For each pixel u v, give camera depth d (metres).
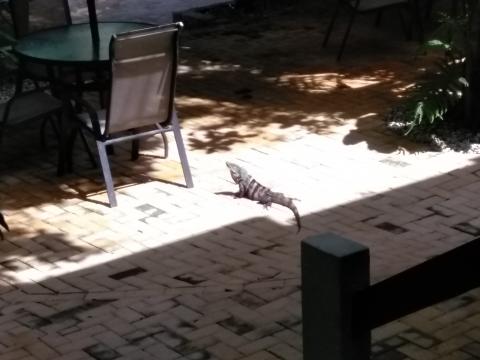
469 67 11.24
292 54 13.52
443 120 11.48
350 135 11.41
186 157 10.56
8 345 8.77
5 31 12.23
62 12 11.77
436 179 10.61
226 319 8.93
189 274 9.45
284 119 11.83
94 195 10.53
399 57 13.34
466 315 8.87
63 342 8.77
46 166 11.05
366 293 6.32
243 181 10.37
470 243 5.46
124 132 11.20
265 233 9.91
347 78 12.77
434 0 14.65
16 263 9.66
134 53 10.10
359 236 9.83
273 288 9.23
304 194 10.44
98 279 9.43
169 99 10.44
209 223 10.05
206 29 14.45
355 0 13.31
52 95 11.38
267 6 15.02
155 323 8.92
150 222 10.09
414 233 9.85
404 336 8.70
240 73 13.02
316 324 6.75
